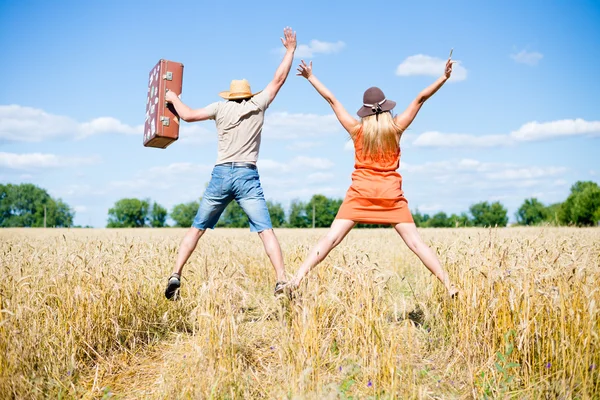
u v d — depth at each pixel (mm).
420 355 4379
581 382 3469
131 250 6012
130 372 4309
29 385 3707
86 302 4793
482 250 5000
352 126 5062
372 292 4406
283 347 4086
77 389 3879
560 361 3791
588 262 4480
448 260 5668
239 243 11430
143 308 5445
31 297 4477
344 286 4633
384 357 3828
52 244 7641
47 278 5023
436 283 6035
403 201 4973
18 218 126938
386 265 9336
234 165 5301
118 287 5008
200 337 4172
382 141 4910
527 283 4070
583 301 3887
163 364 4461
